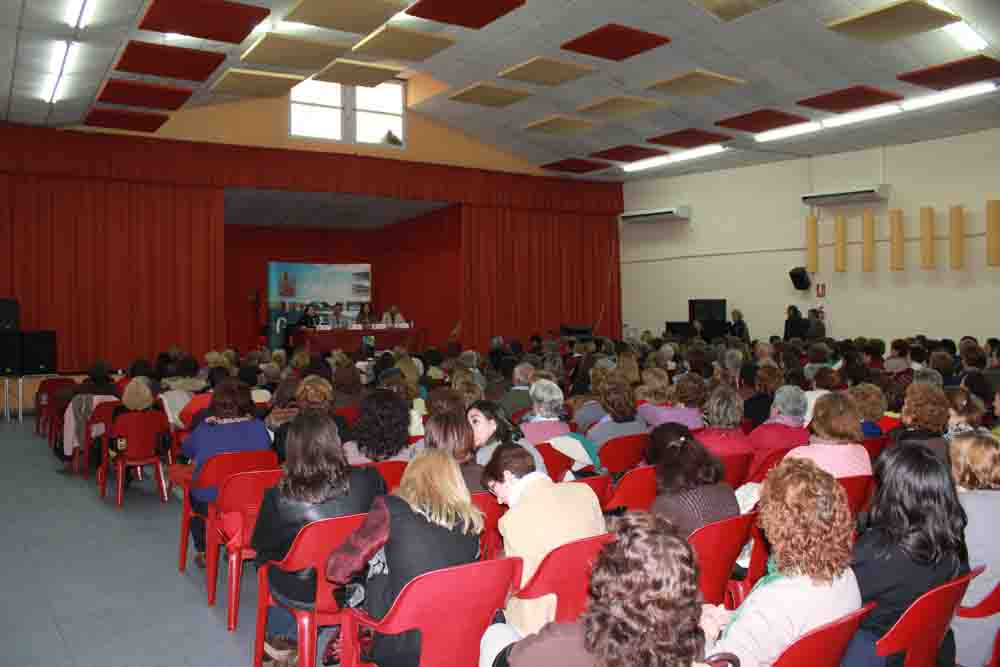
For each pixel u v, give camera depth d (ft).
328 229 64.39
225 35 28.37
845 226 44.75
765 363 19.38
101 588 14.03
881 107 36.37
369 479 10.21
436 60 36.11
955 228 39.68
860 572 7.28
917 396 12.96
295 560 9.32
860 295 44.34
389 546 8.02
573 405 19.98
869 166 43.83
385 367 25.36
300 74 35.27
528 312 55.26
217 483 13.83
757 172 49.65
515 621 8.91
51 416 27.48
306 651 9.56
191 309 43.42
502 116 44.75
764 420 18.61
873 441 15.07
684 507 9.42
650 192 56.18
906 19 25.93
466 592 7.36
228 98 41.47
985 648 8.23
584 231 57.82
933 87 32.96
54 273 39.65
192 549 16.31
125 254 41.65
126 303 41.63
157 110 37.19
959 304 40.16
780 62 31.58
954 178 40.29
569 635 5.24
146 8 25.57
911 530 7.17
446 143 50.70
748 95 35.70
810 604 6.41
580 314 57.31
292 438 9.90
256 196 49.26
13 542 16.79
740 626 6.52
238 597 12.26
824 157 45.98
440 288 55.83
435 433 11.07
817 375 19.15
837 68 31.63
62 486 21.85
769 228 49.11
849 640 6.30
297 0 26.53
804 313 47.11
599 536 8.39
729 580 10.78
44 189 39.45
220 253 44.24
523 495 8.98
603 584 4.96
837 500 6.49
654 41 30.27
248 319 61.05
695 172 52.90
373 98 48.49
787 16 27.35
